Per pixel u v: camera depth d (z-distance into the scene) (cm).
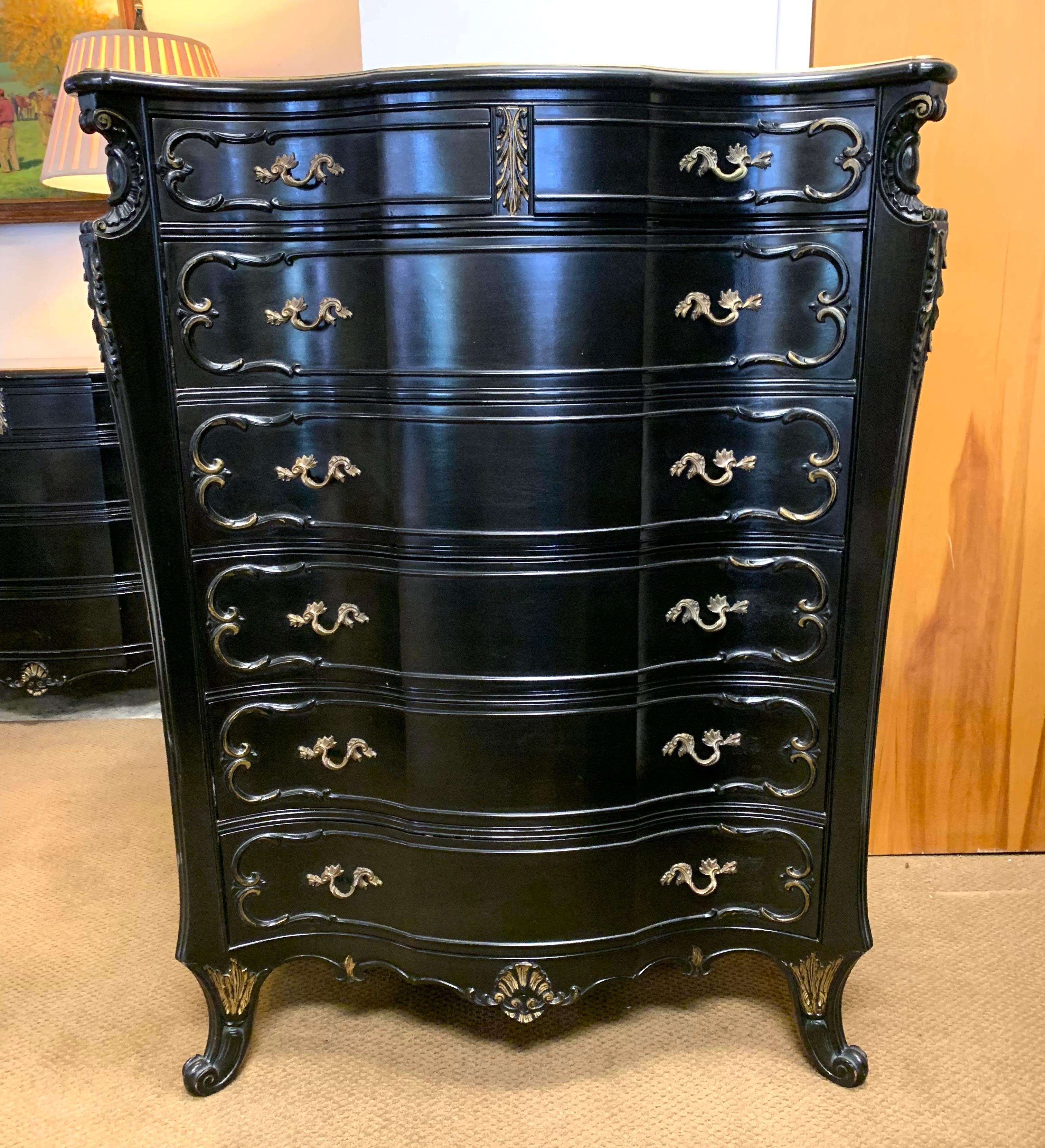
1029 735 186
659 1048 141
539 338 105
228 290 109
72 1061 140
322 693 123
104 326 105
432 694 117
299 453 114
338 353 111
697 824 127
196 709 119
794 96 104
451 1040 143
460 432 108
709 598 119
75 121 208
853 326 108
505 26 156
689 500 115
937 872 186
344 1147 124
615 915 124
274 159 106
